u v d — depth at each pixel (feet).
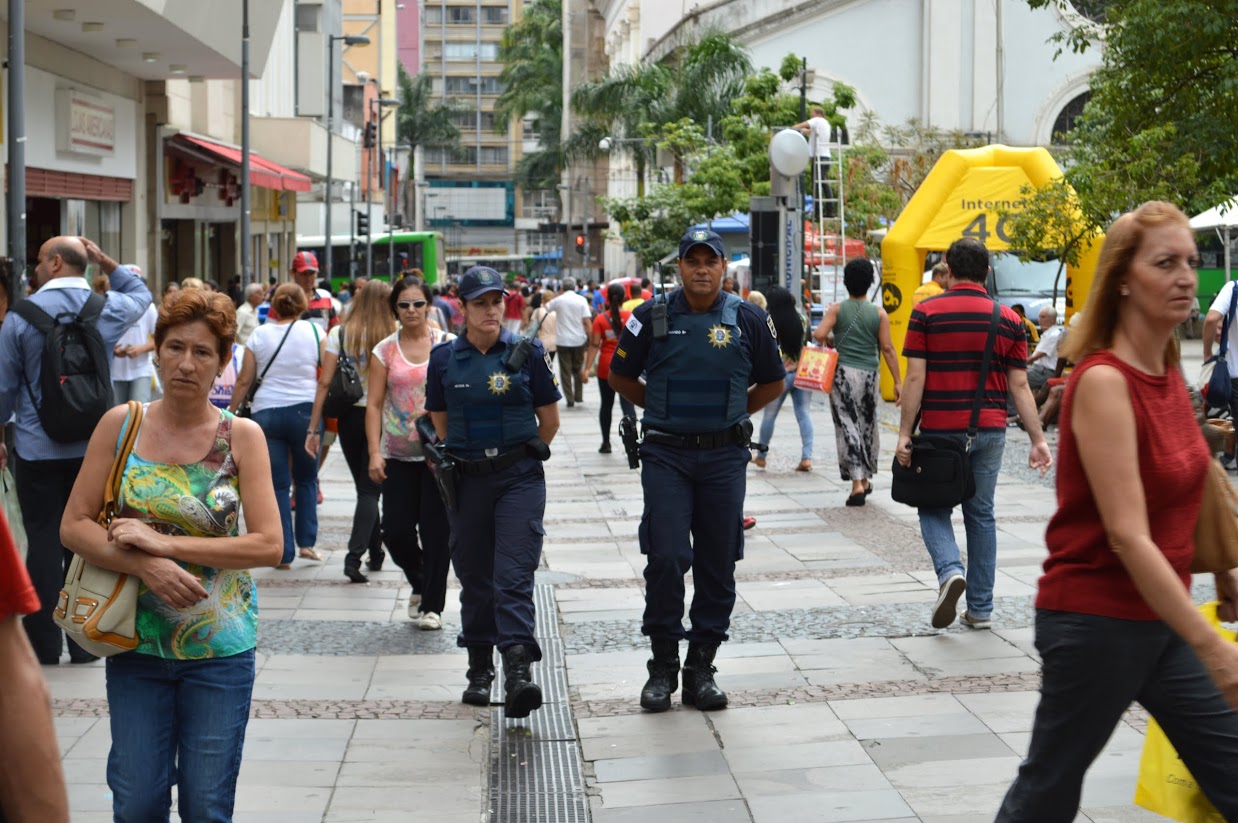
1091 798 18.80
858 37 161.89
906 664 26.07
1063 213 72.02
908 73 161.58
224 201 119.14
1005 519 41.81
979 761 20.68
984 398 27.45
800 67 140.97
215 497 14.78
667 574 23.66
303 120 136.56
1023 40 159.63
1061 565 13.60
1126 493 12.88
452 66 547.49
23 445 25.81
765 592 32.63
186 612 14.61
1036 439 27.78
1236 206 74.84
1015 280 96.22
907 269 82.33
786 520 42.98
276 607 32.01
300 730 22.84
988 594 28.43
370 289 34.60
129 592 14.40
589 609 31.63
